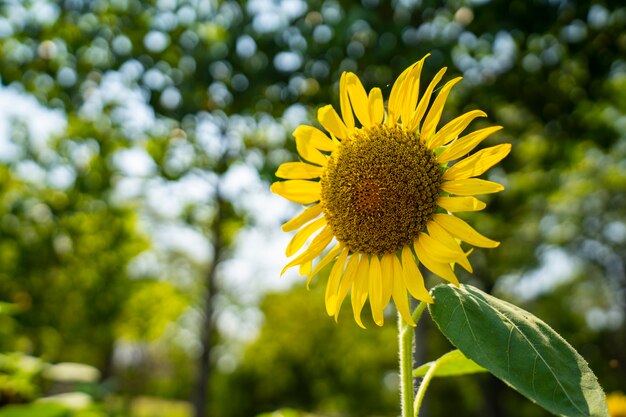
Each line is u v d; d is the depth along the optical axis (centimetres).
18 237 1334
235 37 763
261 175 919
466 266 164
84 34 947
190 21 918
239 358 2833
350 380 2647
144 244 1644
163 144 1100
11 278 1351
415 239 181
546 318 2334
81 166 1250
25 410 438
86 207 1293
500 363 146
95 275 1512
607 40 704
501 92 722
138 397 2866
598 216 1962
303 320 2742
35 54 948
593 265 2269
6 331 788
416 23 643
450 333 153
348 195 187
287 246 200
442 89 181
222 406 2762
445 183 179
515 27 623
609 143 830
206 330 1318
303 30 701
